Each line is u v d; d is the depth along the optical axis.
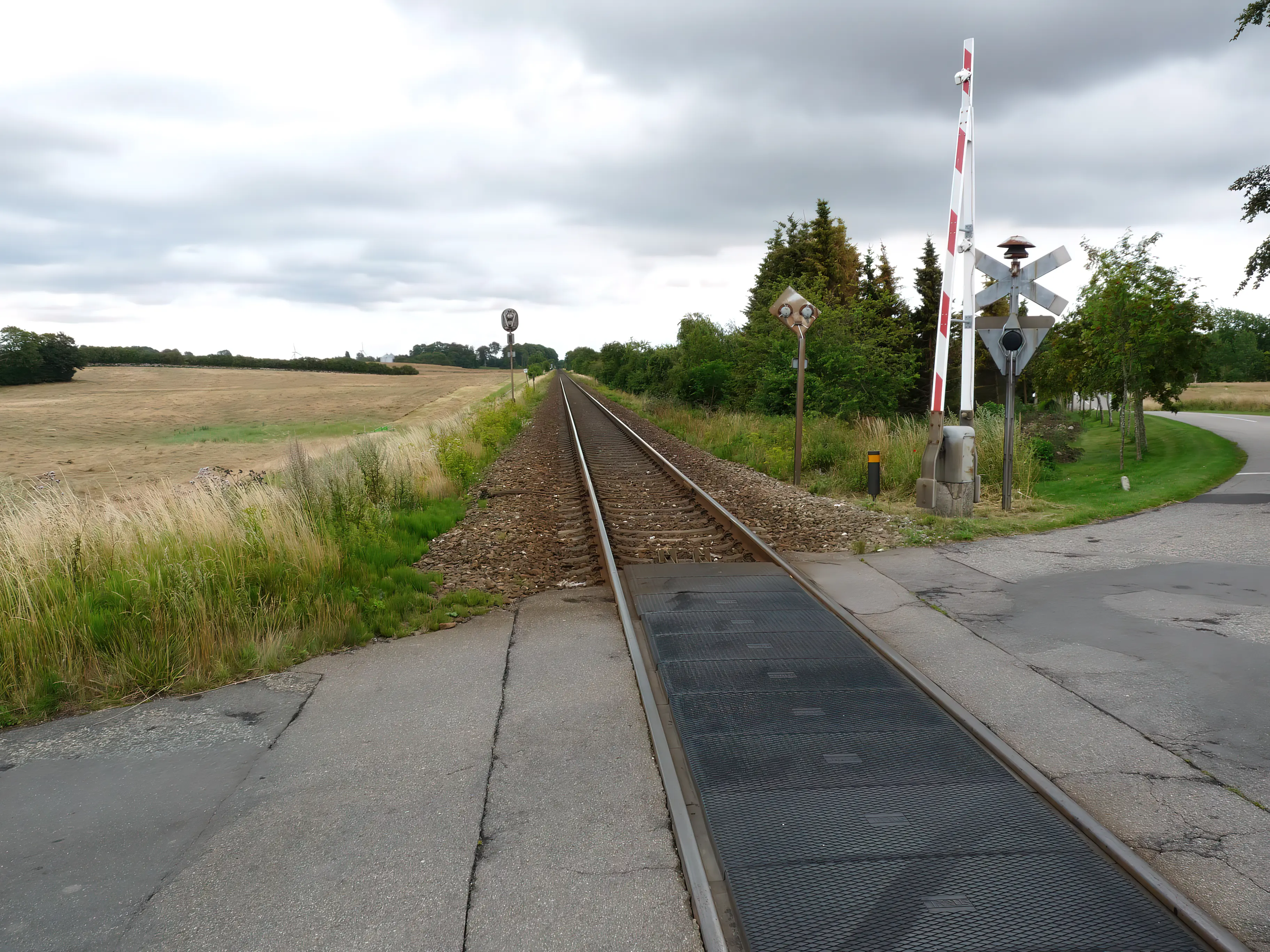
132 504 8.95
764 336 28.42
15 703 4.94
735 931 2.77
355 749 4.28
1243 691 4.65
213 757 4.22
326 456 13.78
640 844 3.32
